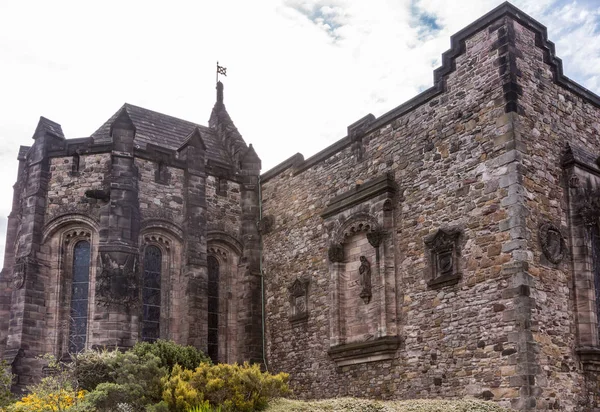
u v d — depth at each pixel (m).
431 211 23.12
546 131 22.03
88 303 28.47
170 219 30.22
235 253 32.16
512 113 21.08
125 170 28.95
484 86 22.12
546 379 19.38
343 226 26.64
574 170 22.09
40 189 29.19
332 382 26.03
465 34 23.05
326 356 26.56
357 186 26.28
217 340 31.02
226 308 31.48
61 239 29.11
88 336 28.03
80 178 29.31
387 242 24.42
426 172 23.61
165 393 20.09
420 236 23.34
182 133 35.53
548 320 20.05
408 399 22.39
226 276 31.89
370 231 25.22
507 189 20.69
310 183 29.47
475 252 21.25
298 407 20.30
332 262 26.70
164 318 29.56
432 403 19.95
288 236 30.31
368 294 24.83
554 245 20.95
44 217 29.08
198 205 30.73
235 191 32.78
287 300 29.53
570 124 23.09
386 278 24.03
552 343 19.92
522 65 21.88
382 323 23.72
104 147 29.39
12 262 31.16
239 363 30.50
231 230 32.12
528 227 20.38
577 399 20.05
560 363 19.98
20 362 26.83
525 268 19.88
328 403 20.70
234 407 20.17
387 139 25.56
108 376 21.53
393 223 24.52
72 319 28.55
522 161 20.84
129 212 28.53
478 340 20.59
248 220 32.28
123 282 27.55
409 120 24.73
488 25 22.38
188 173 30.91
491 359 20.08
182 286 29.81
